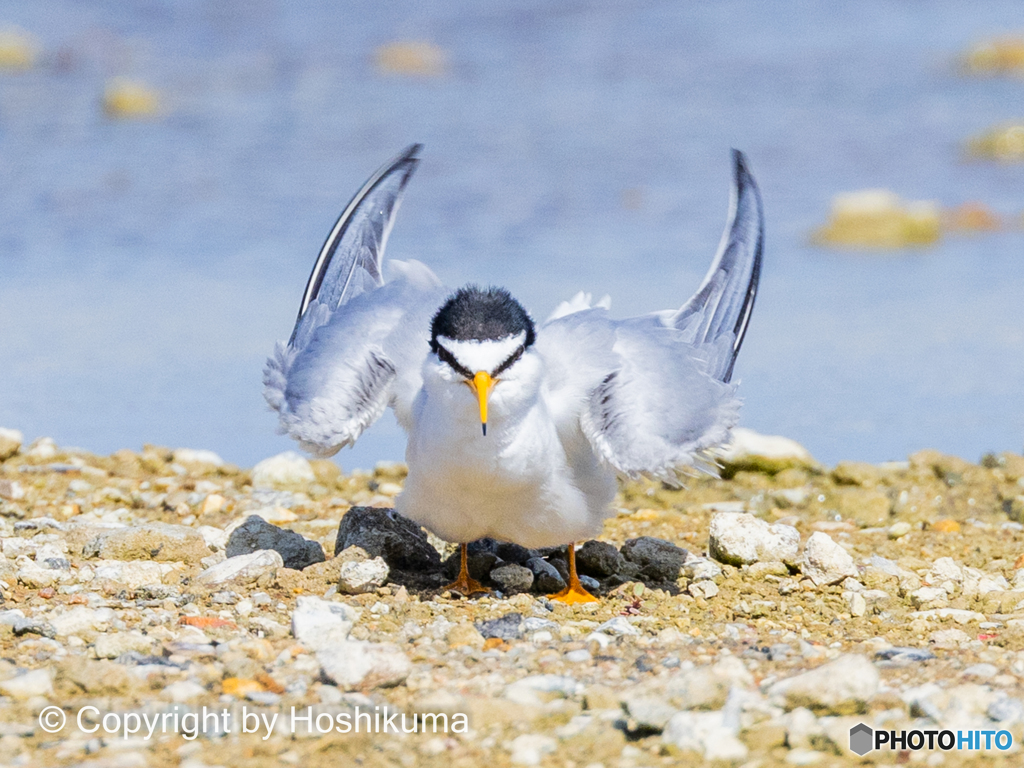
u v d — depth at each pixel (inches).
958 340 685.9
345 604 350.6
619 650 334.0
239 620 348.8
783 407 604.4
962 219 898.1
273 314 717.3
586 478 375.2
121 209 884.0
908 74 1238.9
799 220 898.1
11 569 385.1
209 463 539.5
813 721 282.2
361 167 972.6
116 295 745.0
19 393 614.5
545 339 375.2
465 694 302.2
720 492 518.9
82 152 1002.7
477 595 383.2
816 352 671.8
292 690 303.0
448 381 345.7
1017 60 1223.5
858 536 461.1
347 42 1343.5
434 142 1036.5
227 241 833.5
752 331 706.8
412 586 394.3
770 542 407.8
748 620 364.8
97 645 320.2
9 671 306.5
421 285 407.5
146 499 488.1
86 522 449.1
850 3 1504.7
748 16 1459.2
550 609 369.7
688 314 402.3
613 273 751.7
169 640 329.7
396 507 383.2
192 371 644.7
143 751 276.1
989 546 444.8
